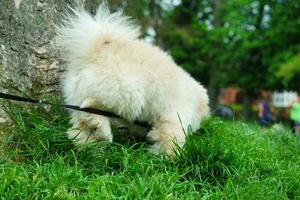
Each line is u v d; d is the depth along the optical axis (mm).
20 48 2043
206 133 2229
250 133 2492
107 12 2035
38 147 1864
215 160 1927
